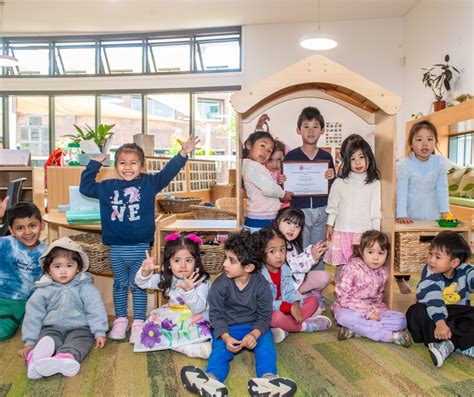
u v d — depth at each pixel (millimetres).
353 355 1783
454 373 1618
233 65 7551
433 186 2500
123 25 7281
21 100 8031
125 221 2053
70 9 6582
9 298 2064
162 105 7855
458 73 5113
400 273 2137
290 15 6785
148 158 3600
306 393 1465
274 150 2484
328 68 2104
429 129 2404
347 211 2262
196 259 1901
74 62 7914
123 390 1497
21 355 1734
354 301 2018
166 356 1785
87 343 1790
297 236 2141
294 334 2021
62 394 1471
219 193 5512
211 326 1827
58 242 1882
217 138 7855
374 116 2420
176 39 7680
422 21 6082
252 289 1749
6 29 7492
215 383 1423
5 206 2400
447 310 1824
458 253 1832
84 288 1906
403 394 1460
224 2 6301
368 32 6902
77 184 3062
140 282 1950
